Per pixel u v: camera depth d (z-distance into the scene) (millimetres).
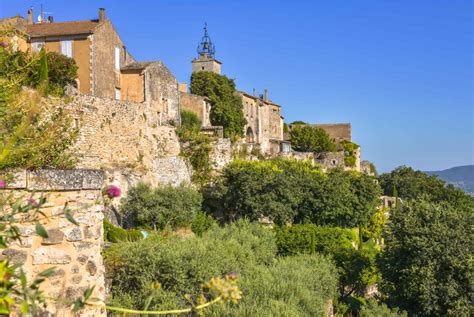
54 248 8109
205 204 41156
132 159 36250
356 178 52812
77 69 36031
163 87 47969
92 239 8648
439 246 30828
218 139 43031
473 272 29125
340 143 88750
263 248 29750
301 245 36875
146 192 32625
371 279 39031
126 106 36000
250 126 76875
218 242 22266
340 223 49875
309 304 20719
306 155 69812
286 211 41125
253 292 18938
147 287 14742
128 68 44688
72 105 29844
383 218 56062
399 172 103562
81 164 29672
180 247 17219
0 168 7102
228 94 70125
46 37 39844
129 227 31922
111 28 43156
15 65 10406
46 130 11336
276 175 41625
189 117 56062
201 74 69000
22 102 8820
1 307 4199
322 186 46812
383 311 28812
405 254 32812
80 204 8492
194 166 42094
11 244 7672
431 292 29953
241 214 40625
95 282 8625
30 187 7766
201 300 4914
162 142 40469
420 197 37031
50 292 7953
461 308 28594
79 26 41094
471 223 33031
